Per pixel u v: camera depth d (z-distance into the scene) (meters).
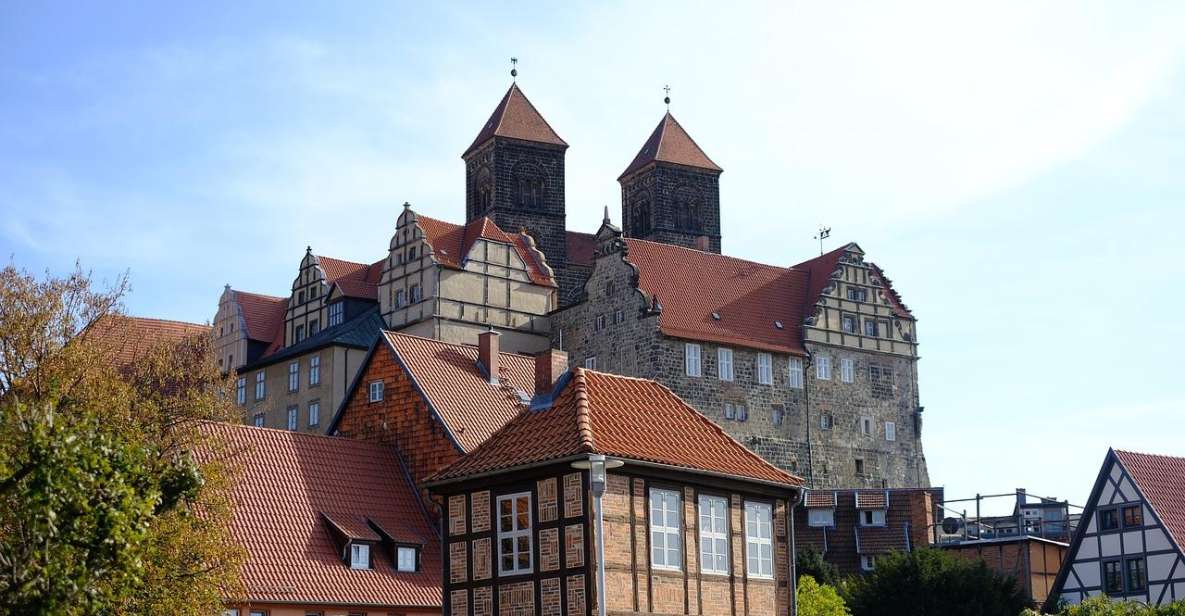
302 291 126.19
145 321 126.25
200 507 55.59
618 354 115.38
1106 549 88.00
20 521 36.31
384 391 75.12
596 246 119.56
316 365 118.06
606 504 50.81
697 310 116.44
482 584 53.28
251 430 68.75
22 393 53.34
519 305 120.44
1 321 55.88
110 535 35.31
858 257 125.00
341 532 65.25
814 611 84.94
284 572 62.44
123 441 42.00
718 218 145.25
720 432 57.28
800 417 118.12
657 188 142.62
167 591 47.50
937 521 105.88
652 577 51.72
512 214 134.00
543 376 69.31
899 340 125.38
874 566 93.75
